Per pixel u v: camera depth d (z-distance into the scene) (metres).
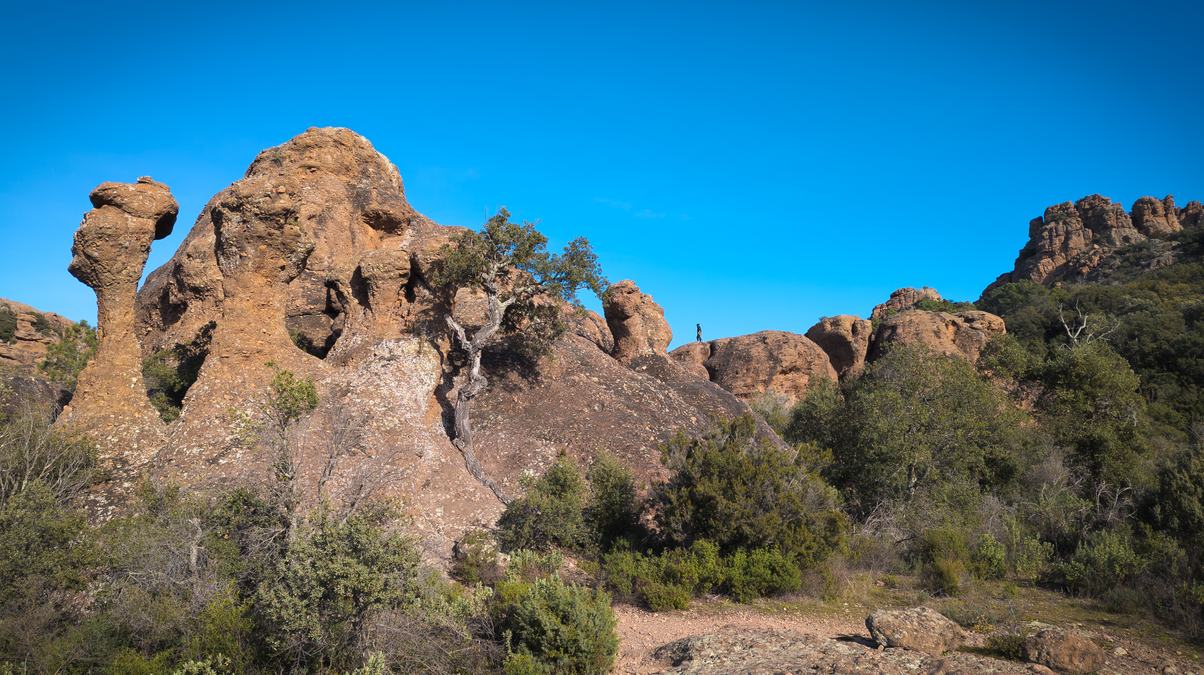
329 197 26.50
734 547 14.53
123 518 12.23
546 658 8.85
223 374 16.45
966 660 8.73
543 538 15.57
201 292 24.36
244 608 8.88
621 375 26.31
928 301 77.12
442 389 21.50
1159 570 13.68
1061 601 13.34
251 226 17.23
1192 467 16.08
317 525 9.70
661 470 20.39
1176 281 57.59
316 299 26.98
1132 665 9.21
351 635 8.56
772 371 44.66
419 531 14.61
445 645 8.94
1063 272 76.62
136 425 15.21
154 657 8.41
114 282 15.62
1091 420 27.25
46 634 8.91
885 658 8.73
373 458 15.47
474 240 21.27
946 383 23.73
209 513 11.21
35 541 9.94
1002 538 18.11
